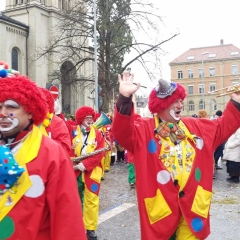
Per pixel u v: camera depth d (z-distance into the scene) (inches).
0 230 72.7
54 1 1393.9
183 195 112.5
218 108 2342.5
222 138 121.9
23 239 72.4
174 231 114.0
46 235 76.5
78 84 1133.7
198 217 112.7
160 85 116.8
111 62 900.0
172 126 118.3
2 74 81.6
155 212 112.2
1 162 71.9
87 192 186.7
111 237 187.5
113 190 308.7
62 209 75.5
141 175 114.4
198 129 121.6
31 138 78.6
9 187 73.5
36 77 1322.6
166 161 114.9
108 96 888.3
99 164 192.9
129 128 108.7
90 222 183.8
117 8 864.9
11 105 77.0
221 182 338.0
